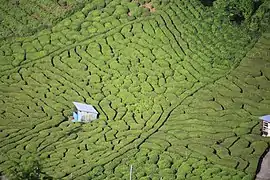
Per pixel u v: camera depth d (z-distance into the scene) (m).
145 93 92.31
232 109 90.38
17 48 97.50
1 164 76.06
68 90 91.38
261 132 85.88
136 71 95.50
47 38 99.12
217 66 98.94
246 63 100.56
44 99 89.31
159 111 89.50
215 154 80.81
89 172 76.31
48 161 77.81
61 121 85.69
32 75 93.56
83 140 82.50
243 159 80.06
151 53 98.19
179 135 84.69
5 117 85.06
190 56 98.88
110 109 89.06
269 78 97.69
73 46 98.25
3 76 93.06
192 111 89.75
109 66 95.88
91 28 100.69
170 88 93.62
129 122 86.88
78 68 95.12
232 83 95.94
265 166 79.06
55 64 95.50
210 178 75.88
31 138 81.88
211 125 87.00
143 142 83.00
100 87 92.62
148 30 100.94
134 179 75.31
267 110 90.56
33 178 71.56
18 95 89.44
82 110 86.06
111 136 83.69
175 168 78.00
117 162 78.69
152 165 78.25
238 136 84.94
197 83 95.12
